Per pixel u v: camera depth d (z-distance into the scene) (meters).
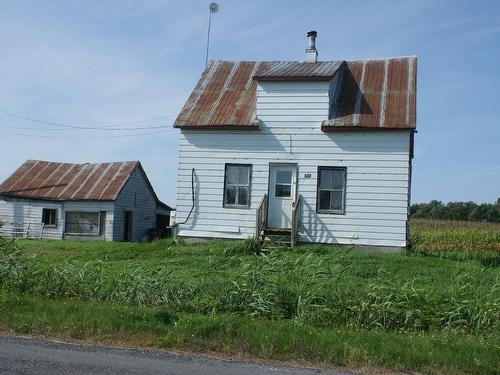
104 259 15.84
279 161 18.98
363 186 18.33
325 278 9.71
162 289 9.77
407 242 18.39
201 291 9.91
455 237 32.31
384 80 20.22
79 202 32.59
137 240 35.75
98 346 7.11
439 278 12.59
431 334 7.92
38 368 6.08
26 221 32.91
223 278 11.41
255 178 19.17
